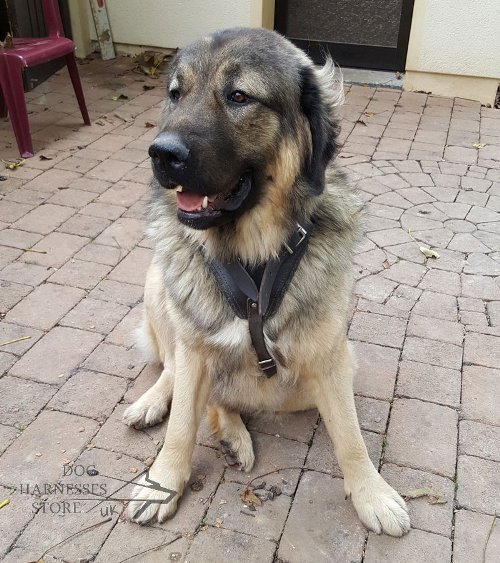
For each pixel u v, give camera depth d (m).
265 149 0.92
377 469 1.11
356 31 3.27
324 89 0.97
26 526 0.99
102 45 3.36
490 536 0.99
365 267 1.70
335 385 1.01
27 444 1.13
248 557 0.95
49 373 1.30
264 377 1.04
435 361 1.37
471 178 2.23
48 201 1.99
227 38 0.91
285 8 3.28
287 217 0.96
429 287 1.62
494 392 1.28
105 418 1.20
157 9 3.25
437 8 2.86
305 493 1.06
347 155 2.38
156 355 1.31
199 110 0.87
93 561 0.94
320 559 0.95
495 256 1.76
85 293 1.56
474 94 3.01
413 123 2.71
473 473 1.10
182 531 0.99
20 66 2.16
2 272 1.63
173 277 1.02
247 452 1.10
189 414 1.02
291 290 0.98
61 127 2.56
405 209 2.01
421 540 0.98
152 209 1.09
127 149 2.38
